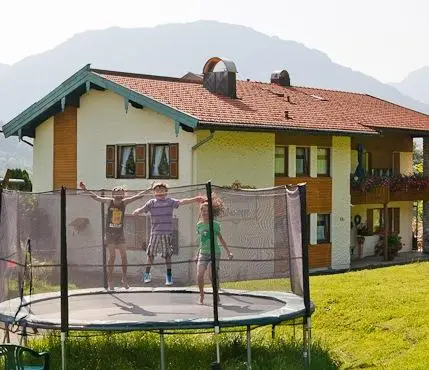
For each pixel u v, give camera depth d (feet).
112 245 39.52
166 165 81.66
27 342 40.98
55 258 38.70
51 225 38.63
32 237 38.63
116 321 34.65
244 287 39.22
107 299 41.04
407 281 56.54
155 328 34.06
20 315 36.83
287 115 88.94
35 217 38.63
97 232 39.34
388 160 112.16
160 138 81.71
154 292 42.88
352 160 105.91
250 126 79.77
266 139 85.97
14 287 39.22
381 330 42.01
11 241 39.14
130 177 85.05
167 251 38.73
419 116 120.06
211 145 80.23
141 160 83.61
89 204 39.17
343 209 96.73
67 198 38.55
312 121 91.40
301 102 102.63
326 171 95.50
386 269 66.39
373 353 38.50
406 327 41.83
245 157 83.66
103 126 88.12
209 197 34.04
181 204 38.58
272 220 38.17
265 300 40.01
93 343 39.50
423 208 112.88
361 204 102.12
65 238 34.14
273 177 86.74
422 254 111.65
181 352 37.83
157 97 80.59
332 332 43.14
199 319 34.45
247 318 34.63
